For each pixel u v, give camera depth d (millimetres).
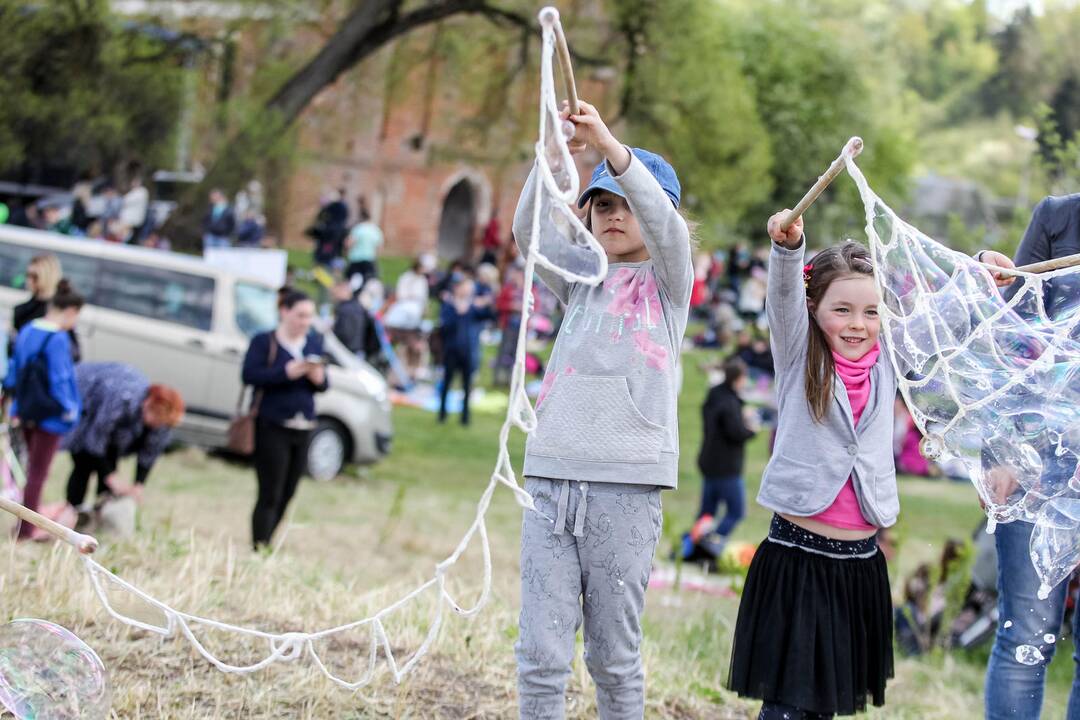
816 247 36625
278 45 20219
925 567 8562
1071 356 3834
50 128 19562
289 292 7773
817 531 3805
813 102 36219
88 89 19094
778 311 3848
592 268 3785
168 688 4309
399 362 20953
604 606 3633
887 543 8711
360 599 5836
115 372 7508
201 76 20016
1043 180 11727
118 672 4387
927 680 7305
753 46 36156
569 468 3582
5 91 18453
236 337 12430
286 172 21062
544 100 3217
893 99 49906
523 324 3141
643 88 20828
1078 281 4082
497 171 22625
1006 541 4148
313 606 5629
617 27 20547
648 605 7941
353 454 12852
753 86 34594
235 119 19469
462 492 12961
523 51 20922
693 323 29766
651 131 21297
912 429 17547
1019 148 66625
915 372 3807
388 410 13133
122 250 12344
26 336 7273
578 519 3572
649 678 5234
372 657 3521
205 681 4410
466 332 17328
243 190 20594
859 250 3912
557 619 3586
